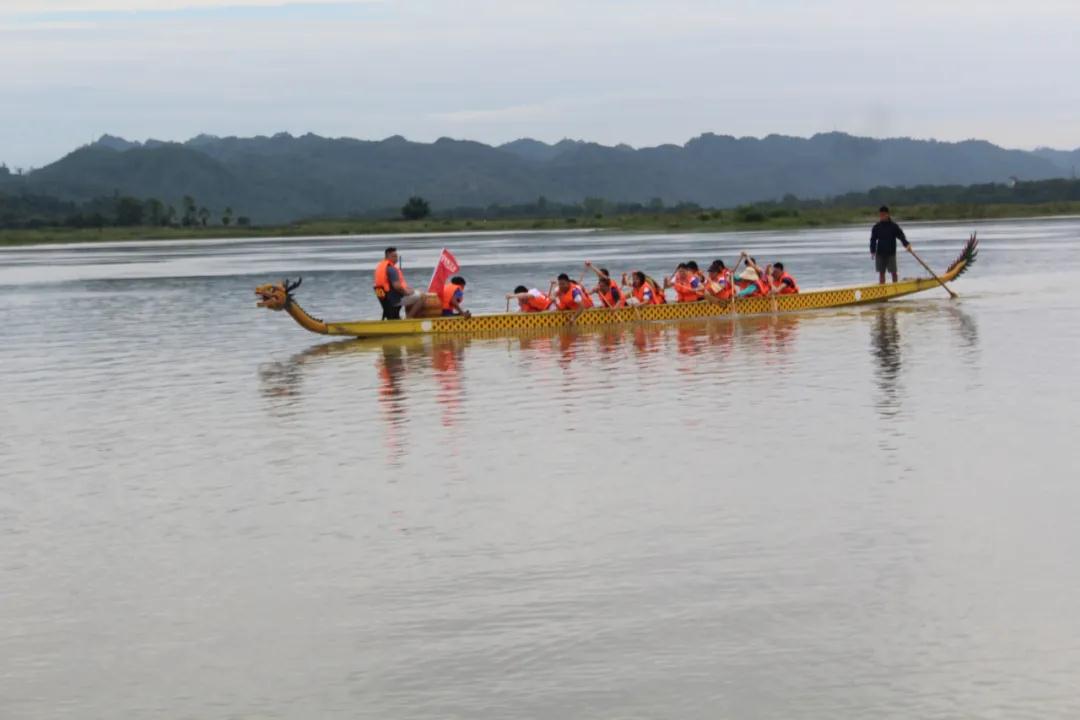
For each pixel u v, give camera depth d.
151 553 12.98
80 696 9.62
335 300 44.81
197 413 20.94
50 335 35.06
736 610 10.71
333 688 9.57
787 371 22.89
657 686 9.37
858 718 8.76
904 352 24.84
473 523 13.52
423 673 9.76
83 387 24.48
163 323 37.72
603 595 11.20
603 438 17.52
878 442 16.52
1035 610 10.47
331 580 11.89
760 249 73.81
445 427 18.81
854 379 21.66
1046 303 33.97
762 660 9.72
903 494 13.94
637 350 26.84
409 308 32.00
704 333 29.62
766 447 16.50
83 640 10.70
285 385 23.73
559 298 32.09
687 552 12.26
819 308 34.88
